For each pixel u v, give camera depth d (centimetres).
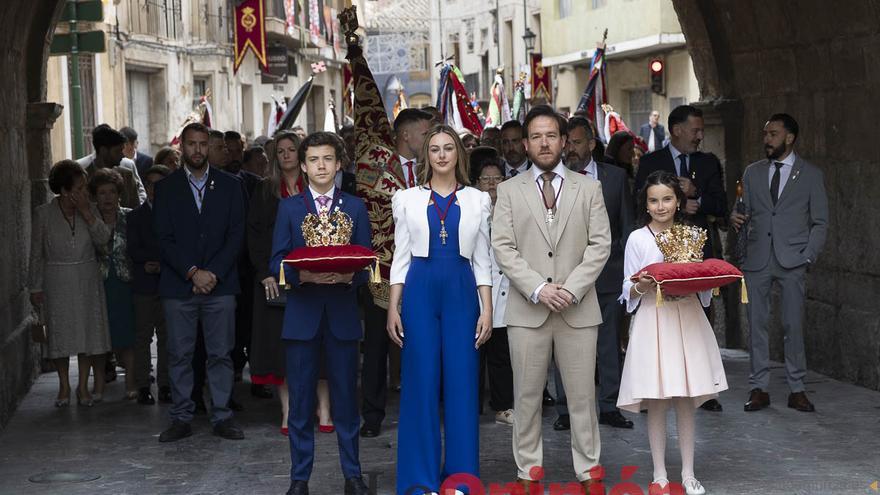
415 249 848
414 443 844
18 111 1382
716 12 1514
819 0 1287
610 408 1093
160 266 1144
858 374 1278
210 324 1096
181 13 3741
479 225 850
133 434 1123
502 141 1235
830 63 1316
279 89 4891
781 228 1165
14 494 920
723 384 879
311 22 5091
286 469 977
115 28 3055
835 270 1335
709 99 1560
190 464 1002
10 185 1294
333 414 880
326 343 873
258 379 1095
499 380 1120
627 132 1323
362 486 877
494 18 6091
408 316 845
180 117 3694
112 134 1462
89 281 1248
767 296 1173
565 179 868
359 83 1090
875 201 1245
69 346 1241
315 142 880
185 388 1098
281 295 1085
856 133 1279
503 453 1012
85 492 920
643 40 3884
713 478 912
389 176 1079
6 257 1250
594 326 857
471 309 848
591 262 849
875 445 1011
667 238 877
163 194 1096
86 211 1245
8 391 1201
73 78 1673
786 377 1248
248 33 3984
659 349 863
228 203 1098
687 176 1170
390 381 1305
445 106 1922
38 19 1465
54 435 1125
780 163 1177
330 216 880
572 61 4484
